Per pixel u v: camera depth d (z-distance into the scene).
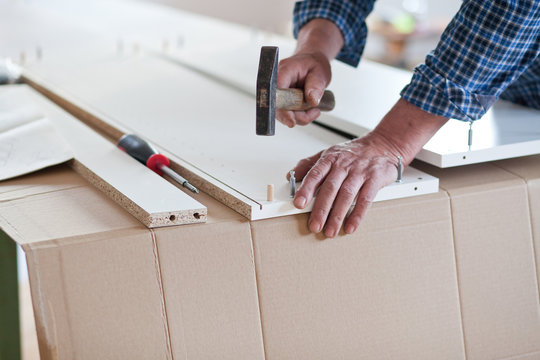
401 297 1.11
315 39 1.43
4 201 1.09
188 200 1.04
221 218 1.04
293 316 1.05
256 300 1.03
